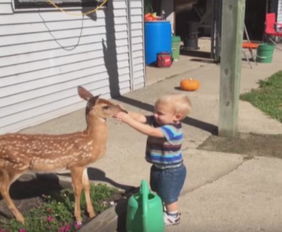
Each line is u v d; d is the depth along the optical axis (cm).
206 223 295
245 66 838
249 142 439
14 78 467
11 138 275
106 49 598
